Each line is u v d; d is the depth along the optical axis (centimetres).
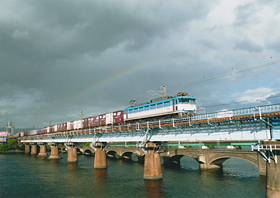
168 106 5884
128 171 7231
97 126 8988
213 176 5962
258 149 3419
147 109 6612
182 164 8288
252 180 5409
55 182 5925
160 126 5012
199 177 5881
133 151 9856
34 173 7319
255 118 3431
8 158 12650
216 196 4316
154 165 5628
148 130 5581
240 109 3612
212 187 4906
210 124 4109
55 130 12762
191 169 7125
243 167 7206
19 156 14012
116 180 5866
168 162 8188
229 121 3884
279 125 3319
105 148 8025
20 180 6278
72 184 5625
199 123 4328
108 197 4472
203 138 4353
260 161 5688
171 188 4891
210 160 6862
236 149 6500
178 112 5606
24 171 7756
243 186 4919
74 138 9600
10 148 17762
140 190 4825
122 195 4544
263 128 3491
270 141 3359
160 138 5300
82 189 5112
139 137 5916
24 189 5322
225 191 4603
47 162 10294
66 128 11519
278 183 3250
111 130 6681
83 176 6562
